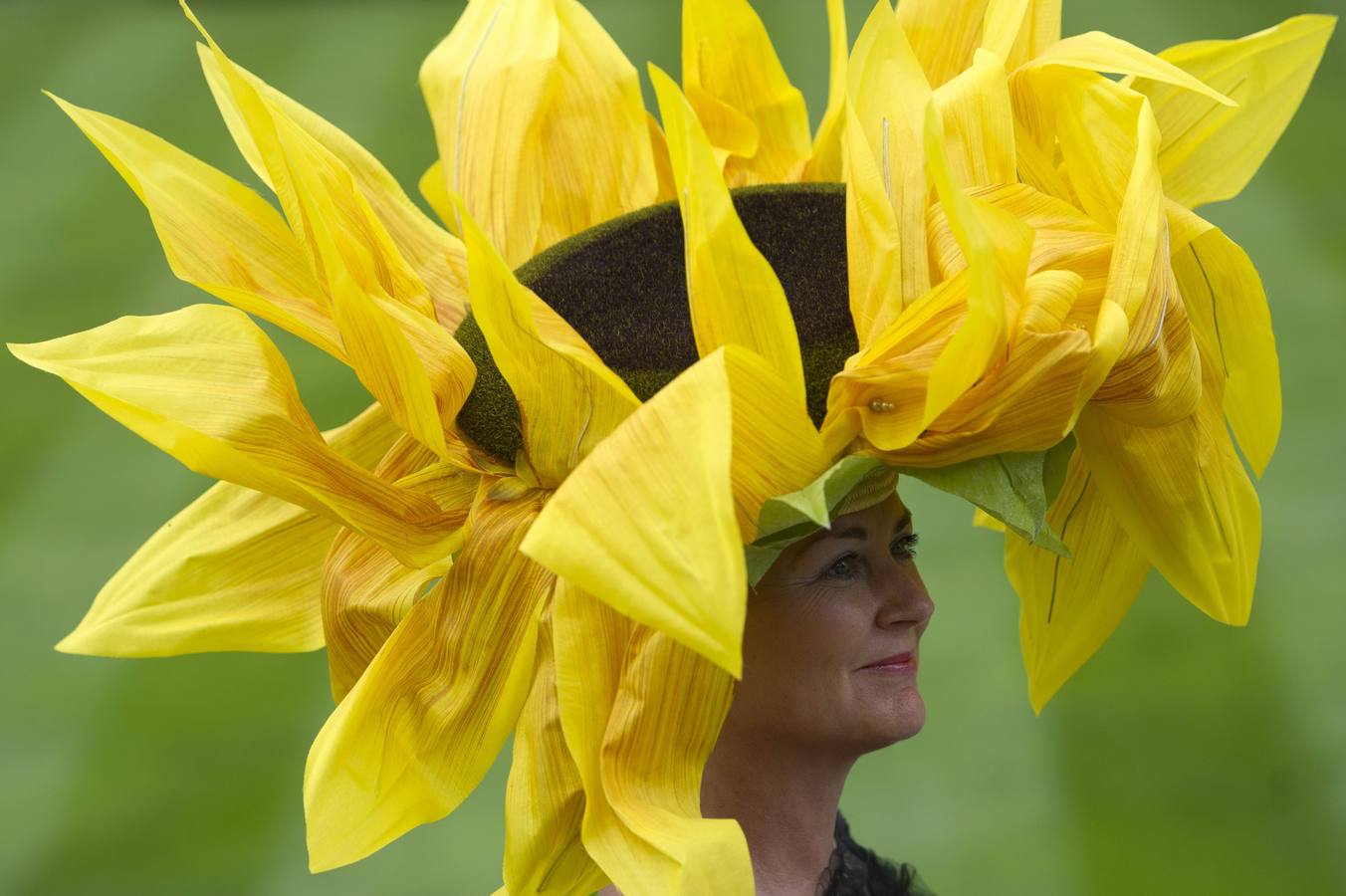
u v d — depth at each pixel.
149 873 9.48
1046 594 3.47
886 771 9.88
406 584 3.02
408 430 2.87
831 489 2.65
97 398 2.72
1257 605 11.00
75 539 12.48
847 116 2.76
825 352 2.83
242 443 2.76
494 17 3.76
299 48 23.72
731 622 2.22
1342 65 19.47
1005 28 3.21
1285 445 12.50
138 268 16.56
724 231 2.49
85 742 10.67
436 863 9.48
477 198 3.61
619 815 2.61
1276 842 9.04
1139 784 9.57
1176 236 3.02
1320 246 15.13
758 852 3.13
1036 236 2.79
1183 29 22.06
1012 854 9.09
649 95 20.72
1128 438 3.05
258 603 3.20
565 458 2.81
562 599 2.67
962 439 2.67
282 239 3.08
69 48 23.84
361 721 2.81
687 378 2.36
